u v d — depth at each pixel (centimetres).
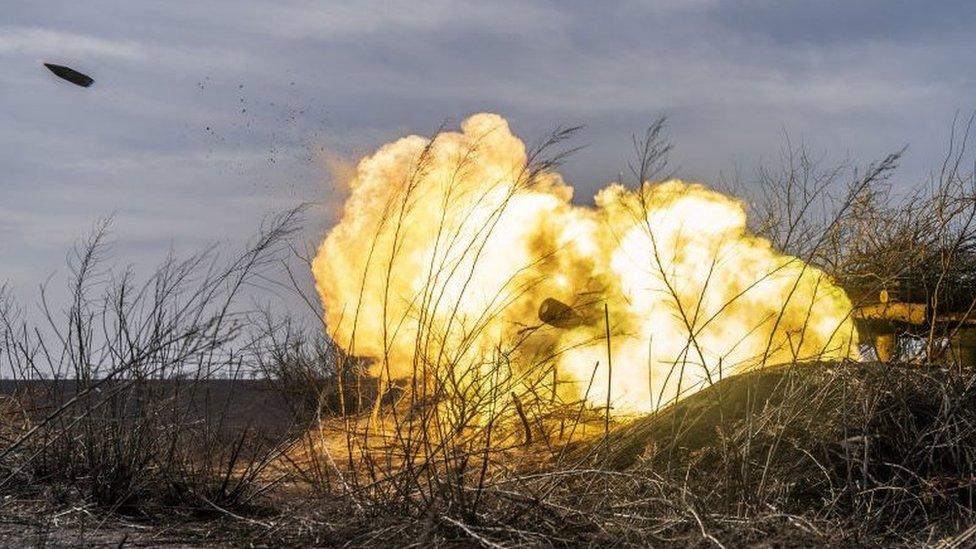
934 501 592
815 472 614
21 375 742
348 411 910
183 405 755
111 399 689
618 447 677
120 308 703
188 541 571
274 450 706
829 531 534
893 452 627
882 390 652
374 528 559
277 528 575
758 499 574
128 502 656
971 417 638
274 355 962
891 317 855
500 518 557
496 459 689
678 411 696
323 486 657
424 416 608
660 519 552
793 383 670
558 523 554
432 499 564
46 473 702
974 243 842
